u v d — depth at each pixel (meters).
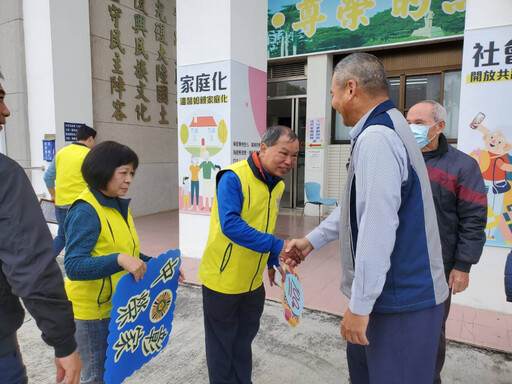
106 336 1.69
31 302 1.11
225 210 1.74
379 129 1.36
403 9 6.12
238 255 1.85
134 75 7.11
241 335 2.05
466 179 2.02
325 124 7.07
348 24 6.57
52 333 1.16
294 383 2.34
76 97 5.90
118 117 6.84
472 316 3.17
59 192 3.78
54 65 5.57
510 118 3.09
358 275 1.33
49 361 2.60
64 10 5.65
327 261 4.65
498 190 3.16
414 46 6.35
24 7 5.69
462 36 5.80
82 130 3.91
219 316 1.92
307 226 6.49
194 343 2.82
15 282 1.10
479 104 3.18
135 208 7.34
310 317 3.19
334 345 2.77
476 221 2.01
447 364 2.52
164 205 7.95
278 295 3.62
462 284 2.06
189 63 4.48
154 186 7.70
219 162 4.41
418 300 1.43
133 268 1.50
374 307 1.46
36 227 1.14
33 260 1.11
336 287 3.82
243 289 1.92
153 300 1.68
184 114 4.59
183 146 4.65
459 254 2.05
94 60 6.36
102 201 1.61
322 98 7.02
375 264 1.30
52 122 5.68
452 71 6.18
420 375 1.46
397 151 1.36
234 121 4.32
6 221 1.09
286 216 7.32
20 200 1.12
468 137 3.24
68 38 5.73
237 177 1.81
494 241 3.21
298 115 7.64
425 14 5.98
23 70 5.80
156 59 7.54
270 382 2.35
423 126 2.03
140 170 7.38
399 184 1.35
